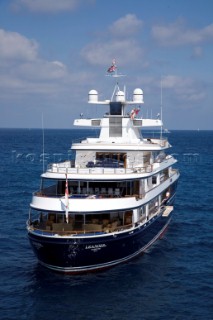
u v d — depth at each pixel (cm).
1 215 5438
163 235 4588
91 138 4381
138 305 2903
